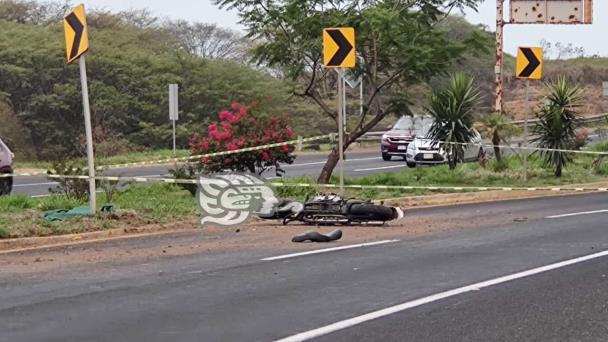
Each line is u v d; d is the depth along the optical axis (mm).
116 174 26766
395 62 21656
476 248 12422
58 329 7805
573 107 25156
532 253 11961
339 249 12320
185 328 7852
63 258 11641
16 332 7699
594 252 12016
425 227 14836
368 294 9305
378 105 22750
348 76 22234
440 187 20891
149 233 14195
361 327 7891
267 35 21625
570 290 9539
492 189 21109
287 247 12547
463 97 24062
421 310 8562
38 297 9125
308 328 7848
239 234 14008
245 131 19906
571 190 21922
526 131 23516
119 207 16266
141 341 7410
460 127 23938
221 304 8828
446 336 7602
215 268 10844
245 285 9781
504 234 13914
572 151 24281
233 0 21484
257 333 7680
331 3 21469
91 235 13734
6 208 16406
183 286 9727
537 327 7930
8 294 9281
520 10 27359
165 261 11383
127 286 9711
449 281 10008
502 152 26828
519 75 22812
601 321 8164
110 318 8219
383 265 11023
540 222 15445
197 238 13562
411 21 21047
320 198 15312
